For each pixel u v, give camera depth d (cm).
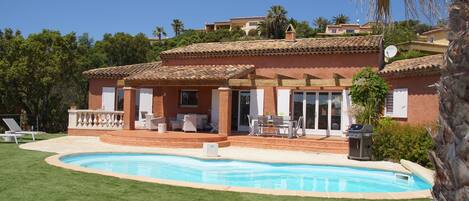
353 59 2073
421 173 1152
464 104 260
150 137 1878
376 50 2008
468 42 263
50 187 850
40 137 2105
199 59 2475
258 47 2327
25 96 3098
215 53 2397
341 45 2080
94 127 2273
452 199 266
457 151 261
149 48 5150
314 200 813
